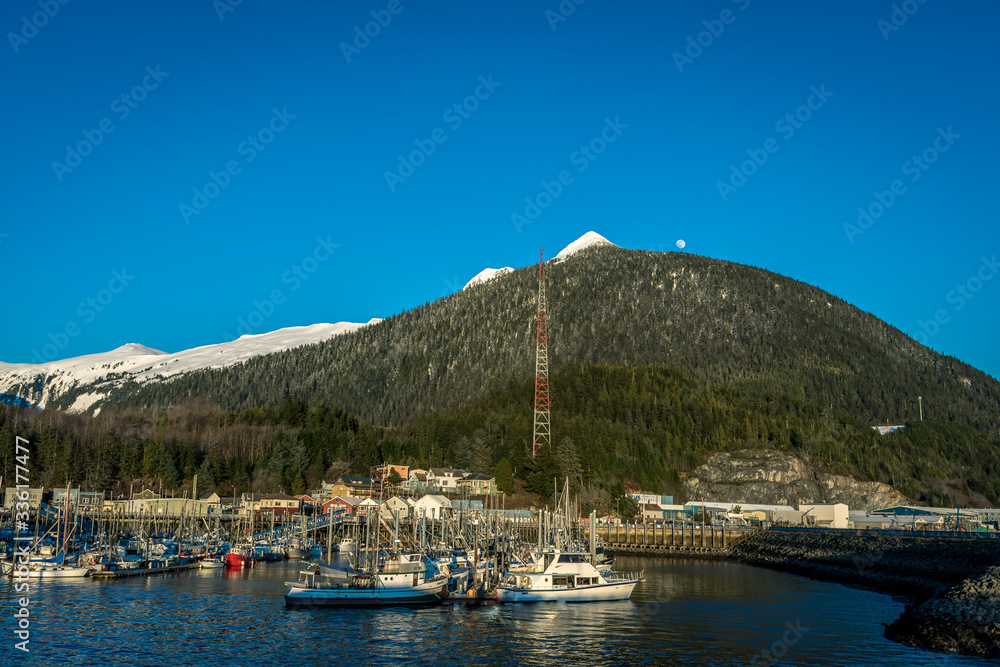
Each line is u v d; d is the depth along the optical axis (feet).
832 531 475.72
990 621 212.43
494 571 332.39
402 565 300.40
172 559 402.72
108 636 225.15
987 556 305.73
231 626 242.78
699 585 355.97
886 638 228.43
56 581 335.26
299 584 284.00
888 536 396.57
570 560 302.04
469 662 204.23
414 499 639.76
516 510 611.06
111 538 477.77
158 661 200.13
